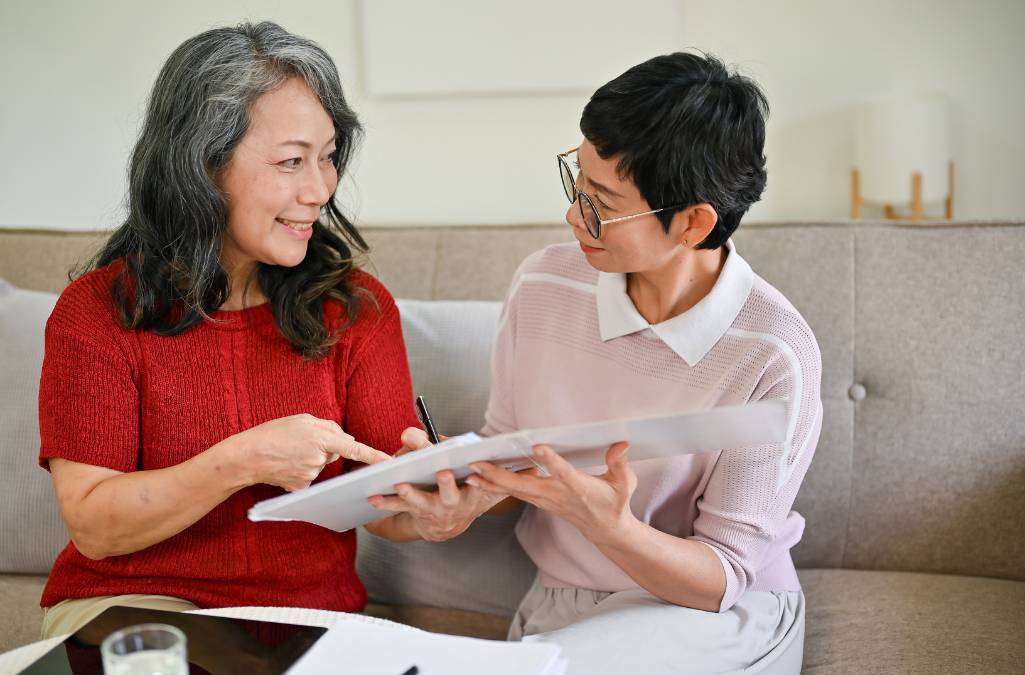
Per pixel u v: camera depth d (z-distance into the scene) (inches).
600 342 55.3
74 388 52.6
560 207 104.6
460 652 38.7
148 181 52.5
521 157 104.2
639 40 99.3
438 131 104.9
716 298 51.9
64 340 53.2
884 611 59.4
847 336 65.0
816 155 100.7
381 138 106.0
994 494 62.4
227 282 54.6
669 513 54.9
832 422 64.7
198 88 50.5
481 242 74.8
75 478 51.9
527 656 38.1
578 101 101.8
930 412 63.3
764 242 67.7
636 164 46.9
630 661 47.8
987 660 53.2
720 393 51.6
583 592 56.5
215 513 53.7
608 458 43.5
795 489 52.7
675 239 49.6
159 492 49.5
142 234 53.6
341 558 57.1
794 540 57.1
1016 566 62.6
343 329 56.9
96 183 110.3
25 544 68.6
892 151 94.3
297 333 55.1
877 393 64.6
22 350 70.3
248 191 51.6
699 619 50.6
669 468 52.8
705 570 49.9
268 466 48.4
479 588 64.6
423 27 102.0
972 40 96.0
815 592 62.7
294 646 40.7
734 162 47.3
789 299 66.4
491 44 101.3
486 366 66.2
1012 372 62.2
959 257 64.2
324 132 52.5
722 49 99.3
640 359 54.0
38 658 40.4
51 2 106.7
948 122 94.2
